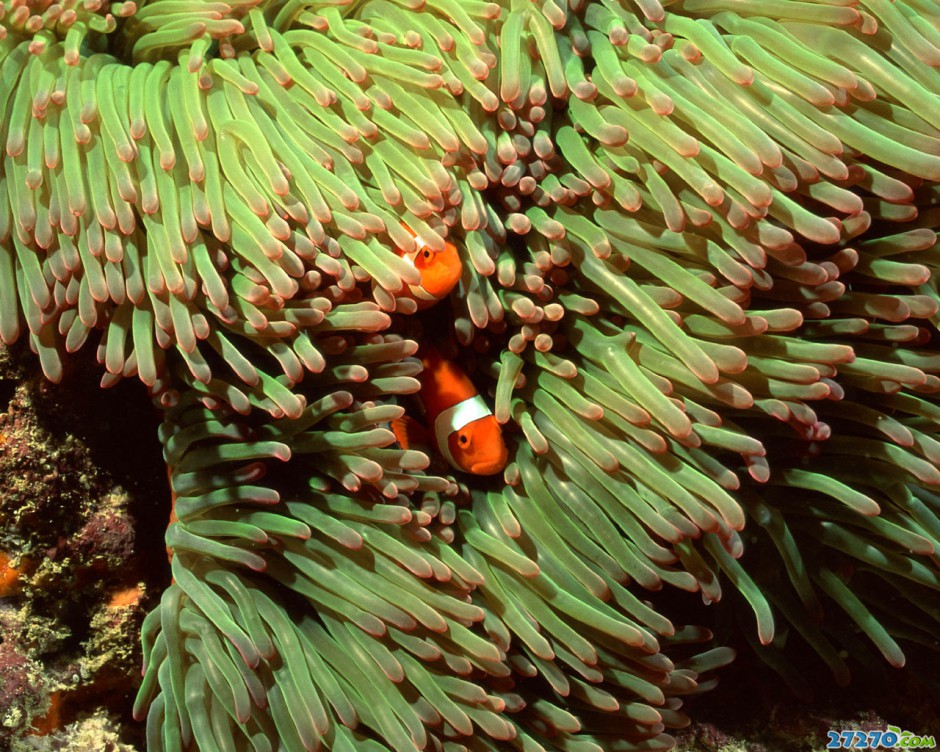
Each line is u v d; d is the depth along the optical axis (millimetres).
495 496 561
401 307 523
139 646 567
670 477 533
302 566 530
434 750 539
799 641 606
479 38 520
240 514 530
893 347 552
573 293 550
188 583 526
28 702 550
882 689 603
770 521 558
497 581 553
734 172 514
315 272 512
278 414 513
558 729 560
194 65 509
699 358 521
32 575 551
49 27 519
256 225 504
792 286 537
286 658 527
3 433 541
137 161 508
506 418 537
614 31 521
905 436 542
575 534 550
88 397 547
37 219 505
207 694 530
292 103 522
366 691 534
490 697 533
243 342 526
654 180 526
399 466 528
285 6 531
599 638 553
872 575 590
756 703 605
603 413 541
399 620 526
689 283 527
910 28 523
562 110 542
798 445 560
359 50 525
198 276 510
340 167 521
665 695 571
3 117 511
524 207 545
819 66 522
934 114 517
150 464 562
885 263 543
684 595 589
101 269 505
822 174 528
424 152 524
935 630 587
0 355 538
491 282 543
